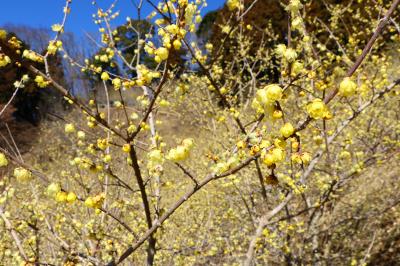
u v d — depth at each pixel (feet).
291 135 5.34
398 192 20.07
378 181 20.63
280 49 5.82
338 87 5.13
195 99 17.98
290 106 13.09
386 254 20.13
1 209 9.85
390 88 10.62
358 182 19.86
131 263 13.67
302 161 5.27
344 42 27.55
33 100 46.70
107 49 9.92
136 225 13.58
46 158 34.17
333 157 17.51
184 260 14.88
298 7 6.75
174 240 15.65
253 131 6.61
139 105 11.18
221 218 18.58
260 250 16.02
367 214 17.60
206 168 19.42
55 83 6.67
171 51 6.72
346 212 19.40
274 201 16.97
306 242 16.56
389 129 19.22
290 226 13.85
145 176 15.78
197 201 18.84
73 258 9.04
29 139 44.06
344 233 18.85
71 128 7.72
